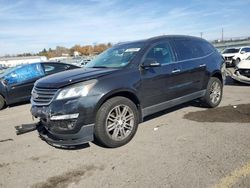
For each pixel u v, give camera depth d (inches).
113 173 134.4
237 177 120.5
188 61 217.0
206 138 170.7
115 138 165.0
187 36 234.7
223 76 255.3
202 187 114.9
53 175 137.9
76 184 127.0
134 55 185.3
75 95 150.6
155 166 137.8
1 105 338.0
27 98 357.1
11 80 342.6
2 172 146.2
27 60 2972.4
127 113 172.2
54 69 376.8
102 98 156.1
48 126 158.2
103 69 177.3
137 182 123.8
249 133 174.2
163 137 178.5
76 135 152.1
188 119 214.4
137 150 160.2
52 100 153.7
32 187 127.9
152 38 204.7
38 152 170.4
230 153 145.9
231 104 258.2
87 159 153.2
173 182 120.8
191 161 139.9
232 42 1788.9
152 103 189.2
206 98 238.8
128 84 170.1
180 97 210.8
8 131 225.8
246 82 381.7
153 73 186.7
